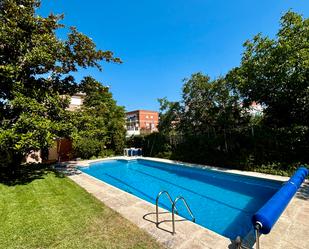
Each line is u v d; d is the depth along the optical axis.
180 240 3.86
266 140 11.37
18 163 10.74
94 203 5.92
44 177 9.45
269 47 11.35
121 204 5.88
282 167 10.49
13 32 8.15
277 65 10.53
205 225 5.92
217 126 14.99
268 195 8.59
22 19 8.67
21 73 9.42
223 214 6.69
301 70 10.04
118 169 15.49
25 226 4.41
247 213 6.75
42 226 4.41
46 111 9.20
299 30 10.49
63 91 12.00
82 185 8.11
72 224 4.52
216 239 3.89
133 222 4.65
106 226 4.43
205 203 7.77
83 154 17.78
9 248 3.56
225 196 8.57
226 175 11.46
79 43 10.70
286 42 10.27
